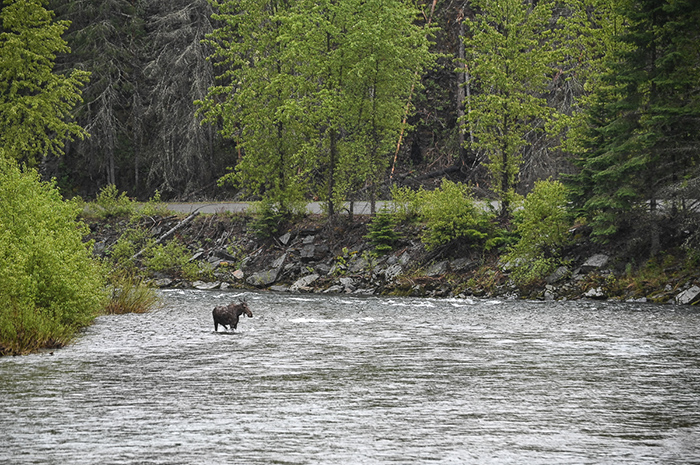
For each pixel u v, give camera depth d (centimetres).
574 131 11600
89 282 7056
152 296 9438
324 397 3878
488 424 3328
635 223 10500
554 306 9262
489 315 8331
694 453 2883
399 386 4181
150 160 19975
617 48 11231
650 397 3916
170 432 3152
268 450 2886
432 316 8244
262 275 12925
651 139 9781
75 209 7975
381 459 2780
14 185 7119
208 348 5691
